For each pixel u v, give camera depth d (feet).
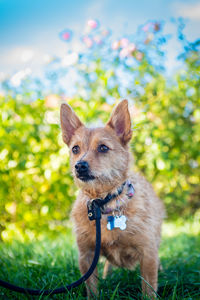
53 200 3.97
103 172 2.35
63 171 3.85
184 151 4.38
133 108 3.77
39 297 2.16
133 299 2.24
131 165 2.53
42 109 3.82
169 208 5.06
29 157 3.81
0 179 3.84
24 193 4.03
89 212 2.29
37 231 4.03
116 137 2.50
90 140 2.46
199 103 4.16
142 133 3.95
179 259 3.04
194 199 5.05
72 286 2.16
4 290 2.34
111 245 2.35
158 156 3.87
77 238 2.39
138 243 2.32
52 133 3.76
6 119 3.67
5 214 4.09
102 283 2.51
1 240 4.01
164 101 4.13
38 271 2.66
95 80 4.09
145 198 2.50
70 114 2.63
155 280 2.30
